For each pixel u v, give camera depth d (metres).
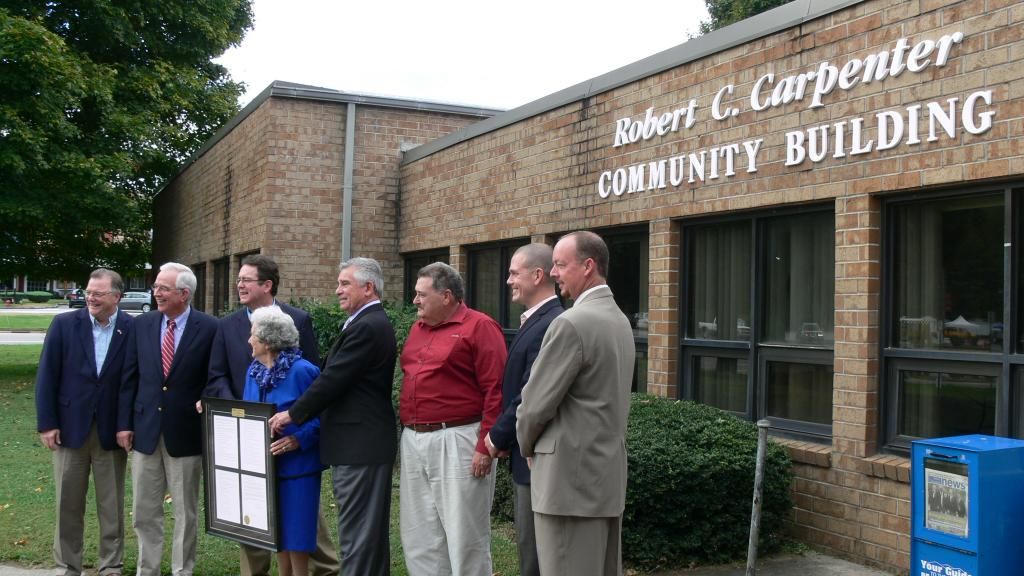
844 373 6.27
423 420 4.95
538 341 4.55
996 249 5.59
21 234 18.66
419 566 5.02
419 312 5.05
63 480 5.63
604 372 4.03
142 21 20.67
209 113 24.92
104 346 5.74
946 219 5.90
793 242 6.99
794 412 6.94
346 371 4.81
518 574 5.80
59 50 15.75
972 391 5.68
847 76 6.27
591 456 4.00
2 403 13.45
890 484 5.91
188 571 5.55
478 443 4.80
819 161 6.49
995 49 5.36
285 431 4.89
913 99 5.83
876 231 6.17
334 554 5.62
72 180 16.80
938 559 4.52
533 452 4.10
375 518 4.93
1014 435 5.42
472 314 5.05
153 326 5.59
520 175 10.32
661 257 8.03
